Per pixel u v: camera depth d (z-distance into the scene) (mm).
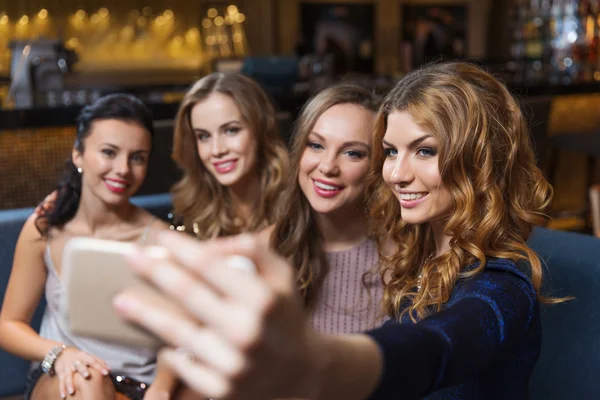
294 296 508
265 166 2164
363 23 11219
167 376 1758
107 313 570
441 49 11641
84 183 1896
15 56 4117
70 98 3824
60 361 1763
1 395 2105
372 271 1741
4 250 2072
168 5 9445
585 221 4715
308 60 5340
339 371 582
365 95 1741
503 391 1111
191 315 513
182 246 505
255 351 485
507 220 1205
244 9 10344
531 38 6414
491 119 1183
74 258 571
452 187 1170
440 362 739
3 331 1870
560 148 4695
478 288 994
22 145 3469
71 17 8844
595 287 1627
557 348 1688
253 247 509
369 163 1707
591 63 5785
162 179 3162
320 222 1775
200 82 2156
